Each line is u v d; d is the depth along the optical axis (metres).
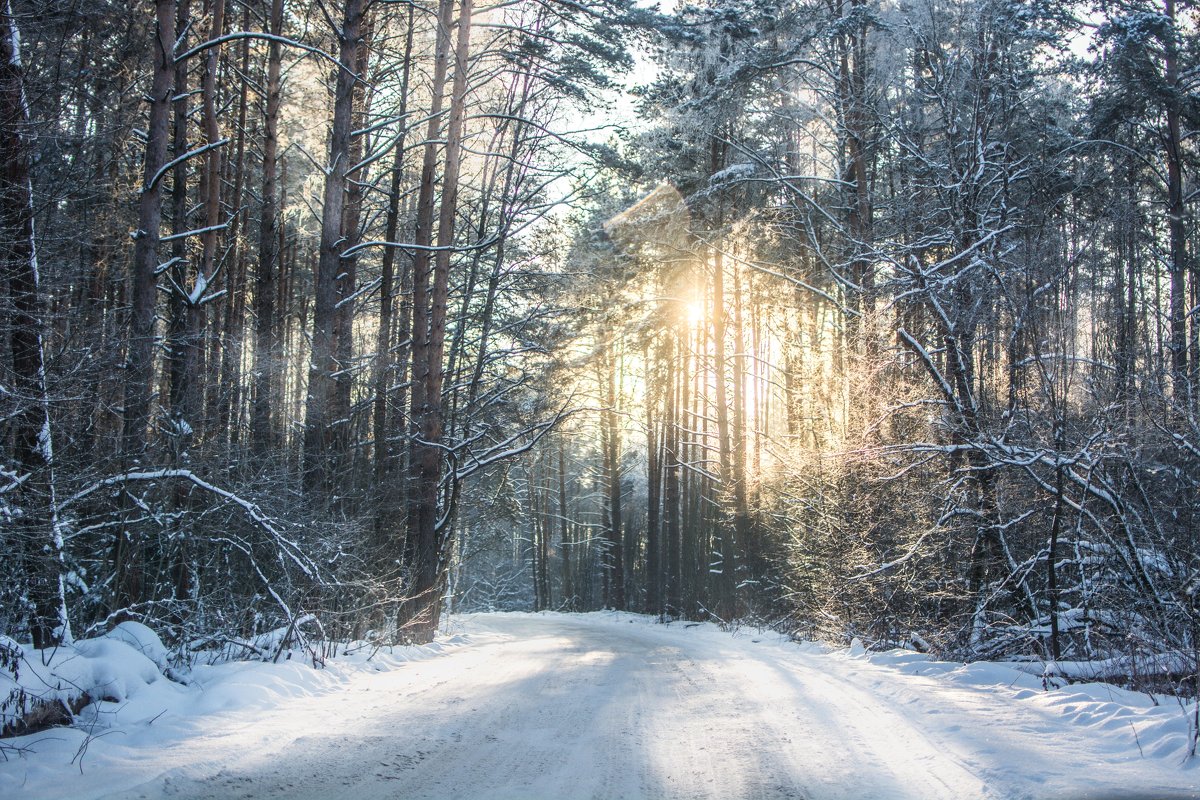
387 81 22.27
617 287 28.14
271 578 12.52
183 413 12.30
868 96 20.70
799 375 21.42
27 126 9.97
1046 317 14.20
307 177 26.20
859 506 15.37
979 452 13.49
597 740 7.34
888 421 15.43
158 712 7.48
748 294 30.50
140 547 11.20
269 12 20.62
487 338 23.69
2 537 8.13
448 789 5.74
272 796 5.43
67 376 9.41
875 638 15.02
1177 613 9.90
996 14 15.65
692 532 41.50
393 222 21.19
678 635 22.95
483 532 29.67
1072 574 13.21
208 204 16.52
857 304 19.42
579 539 61.09
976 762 6.31
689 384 36.03
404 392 22.22
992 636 12.63
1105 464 12.21
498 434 22.84
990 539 13.37
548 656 14.86
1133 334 13.41
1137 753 6.48
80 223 13.66
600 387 36.38
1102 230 16.19
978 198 16.03
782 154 25.12
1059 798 5.36
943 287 14.34
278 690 8.84
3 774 5.59
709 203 26.38
